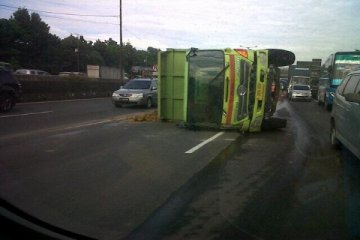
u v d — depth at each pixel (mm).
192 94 14211
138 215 5742
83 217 5613
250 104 13938
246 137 13367
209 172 8328
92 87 35656
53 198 6414
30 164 8648
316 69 46719
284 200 6520
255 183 7547
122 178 7703
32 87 28172
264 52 14094
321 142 12547
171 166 8781
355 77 9938
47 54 95938
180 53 15781
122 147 10906
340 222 5539
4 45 86750
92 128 14547
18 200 6273
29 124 15234
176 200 6449
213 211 5949
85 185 7172
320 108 30172
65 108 23062
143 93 24188
